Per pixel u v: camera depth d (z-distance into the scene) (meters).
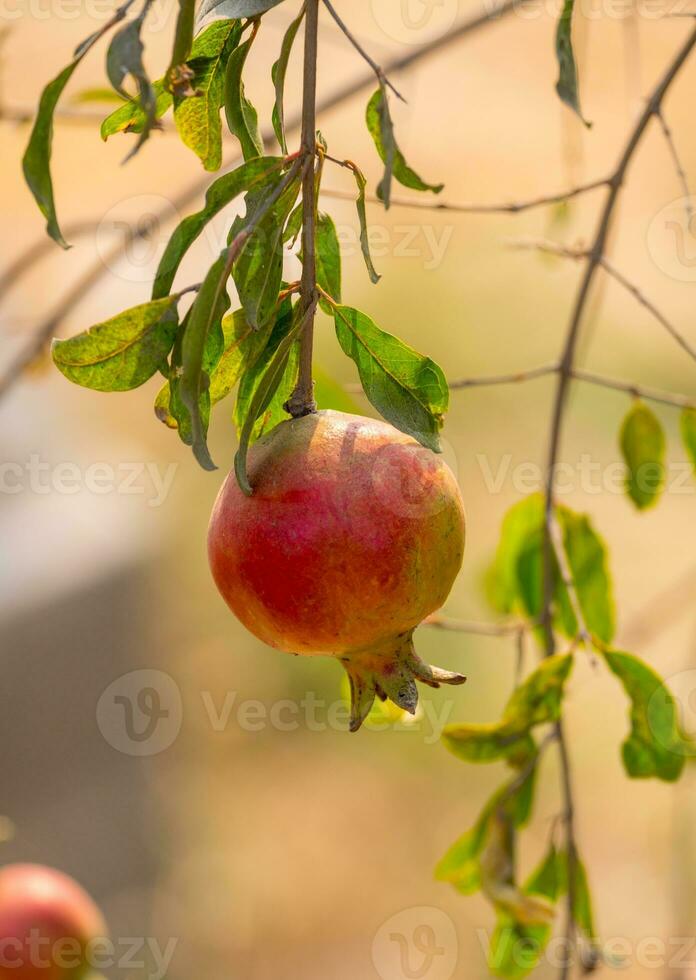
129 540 13.20
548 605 5.34
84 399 12.92
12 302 10.73
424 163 14.77
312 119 3.17
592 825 13.55
